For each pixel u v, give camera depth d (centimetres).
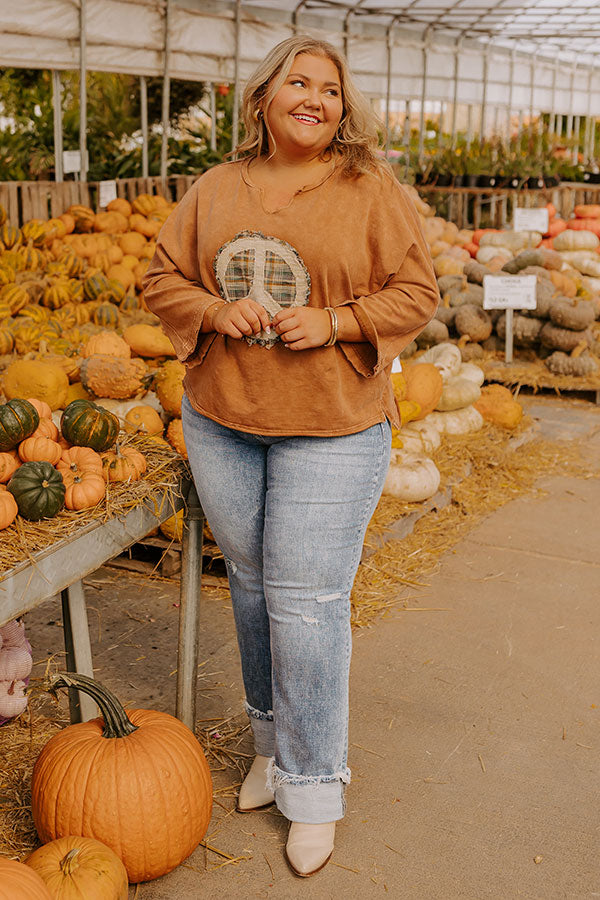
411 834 246
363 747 284
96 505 234
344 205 206
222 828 247
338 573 220
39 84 1099
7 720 282
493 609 379
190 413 230
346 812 254
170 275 225
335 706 227
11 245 646
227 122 1166
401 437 505
